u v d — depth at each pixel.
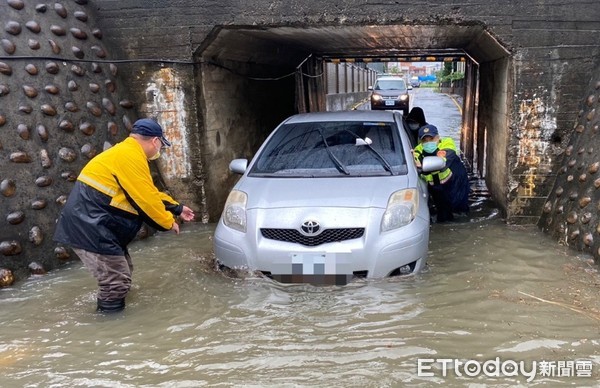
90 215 3.88
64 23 6.05
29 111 5.32
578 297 4.07
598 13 5.56
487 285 4.32
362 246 4.13
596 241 4.79
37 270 4.88
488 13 5.74
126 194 3.90
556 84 5.79
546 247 5.23
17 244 4.81
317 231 4.18
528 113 5.89
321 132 5.59
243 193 4.76
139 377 3.16
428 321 3.72
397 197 4.46
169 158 6.61
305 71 12.29
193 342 3.56
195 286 4.47
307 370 3.17
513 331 3.55
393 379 3.04
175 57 6.36
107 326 3.85
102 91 6.18
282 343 3.49
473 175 9.34
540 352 3.29
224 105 7.30
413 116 8.31
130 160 3.87
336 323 3.73
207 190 6.72
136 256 5.38
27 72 5.45
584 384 2.94
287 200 4.47
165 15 6.28
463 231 5.94
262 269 4.27
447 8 5.79
